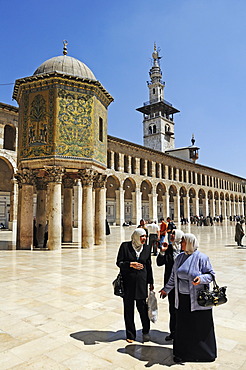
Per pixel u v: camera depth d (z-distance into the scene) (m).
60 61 17.48
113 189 49.50
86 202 17.16
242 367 4.05
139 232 5.23
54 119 16.34
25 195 17.03
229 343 4.83
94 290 7.98
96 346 4.69
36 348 4.61
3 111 30.94
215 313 6.31
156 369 4.00
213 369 4.00
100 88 17.98
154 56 79.50
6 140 33.75
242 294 7.75
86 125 17.08
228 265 12.04
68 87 16.77
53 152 16.16
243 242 21.73
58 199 16.33
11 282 8.85
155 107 74.62
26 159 16.69
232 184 79.25
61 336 5.06
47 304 6.79
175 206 55.97
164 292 4.61
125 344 4.78
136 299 5.01
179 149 68.31
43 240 19.88
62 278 9.40
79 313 6.20
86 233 17.20
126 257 5.17
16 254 14.86
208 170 68.12
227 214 75.56
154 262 12.97
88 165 17.08
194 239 4.44
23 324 5.59
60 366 4.07
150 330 5.39
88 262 12.42
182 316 4.23
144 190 56.38
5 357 4.32
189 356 4.15
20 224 17.27
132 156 46.91
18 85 17.61
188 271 4.27
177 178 56.72
